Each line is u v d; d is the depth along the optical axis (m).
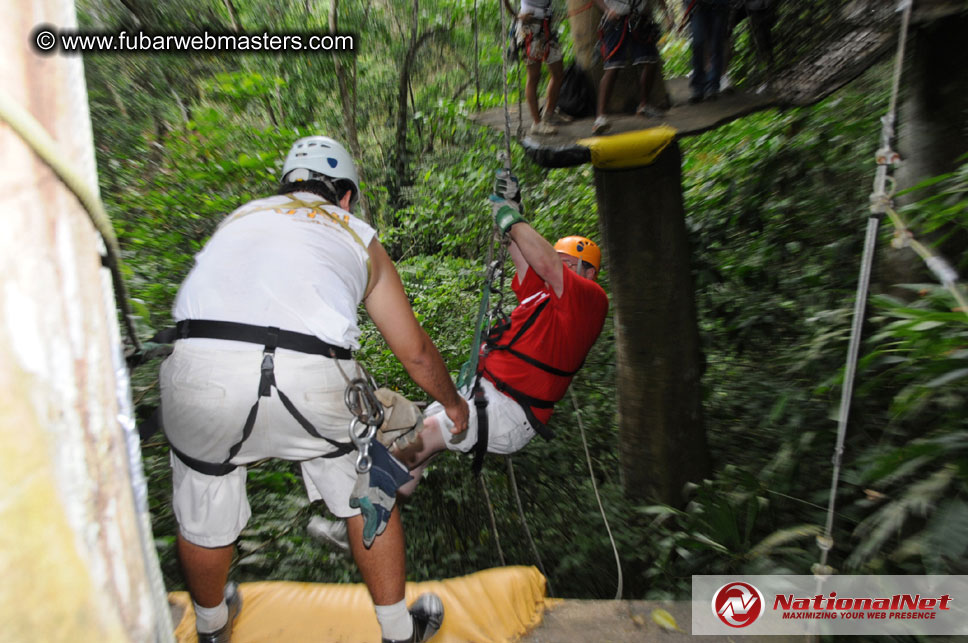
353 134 9.99
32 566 0.50
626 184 3.26
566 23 5.79
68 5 0.61
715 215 4.32
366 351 4.66
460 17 10.02
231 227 1.73
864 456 2.46
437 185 7.85
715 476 3.62
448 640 2.16
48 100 0.56
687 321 3.40
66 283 0.58
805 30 3.11
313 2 10.77
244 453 1.66
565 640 2.22
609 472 4.07
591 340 2.76
